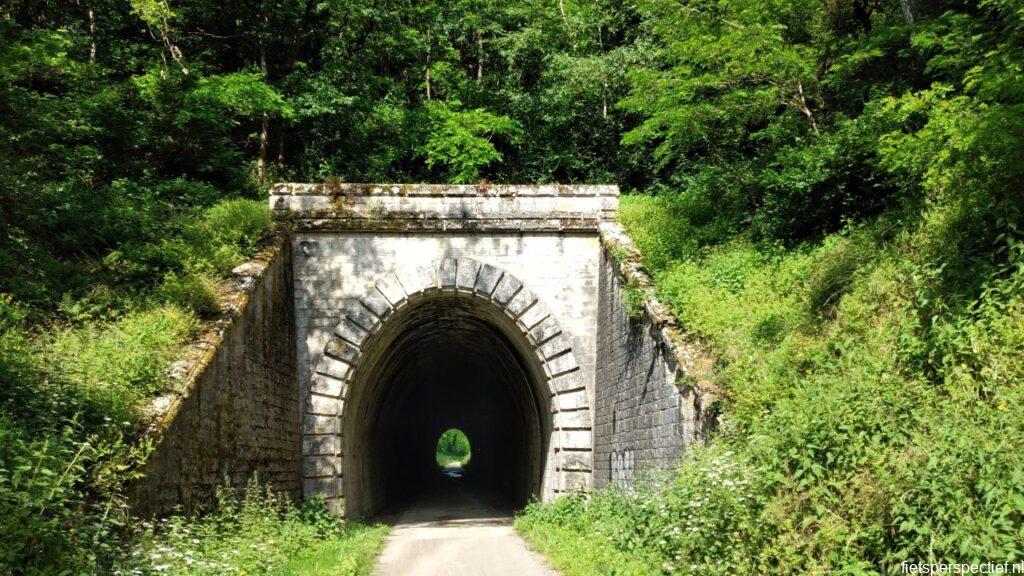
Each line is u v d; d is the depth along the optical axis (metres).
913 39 10.69
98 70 20.67
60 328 11.05
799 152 14.46
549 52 28.80
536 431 22.62
